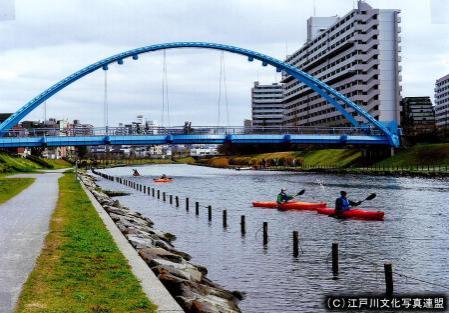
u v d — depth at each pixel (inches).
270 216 1724.9
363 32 6742.1
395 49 6756.9
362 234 1327.5
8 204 1428.4
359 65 6727.4
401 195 2466.8
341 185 3238.2
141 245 810.2
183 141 4463.6
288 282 816.3
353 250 1103.0
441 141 4975.4
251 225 1509.6
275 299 722.8
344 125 7234.3
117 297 479.5
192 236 1298.0
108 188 3282.5
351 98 6914.4
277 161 6845.5
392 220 1598.2
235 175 5128.0
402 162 4640.8
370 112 6761.8
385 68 6752.0
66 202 1494.8
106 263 627.2
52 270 581.3
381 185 3154.5
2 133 4212.6
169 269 631.2
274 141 4623.5
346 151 6186.0
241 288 779.4
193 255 1035.3
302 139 4665.4
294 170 5738.2
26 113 4343.0
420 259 1007.6
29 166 5723.4
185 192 2952.8
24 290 496.7
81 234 851.4
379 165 4889.3
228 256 1024.9
